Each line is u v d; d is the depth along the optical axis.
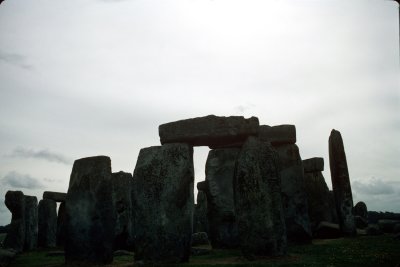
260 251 9.52
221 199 14.39
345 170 16.42
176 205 9.95
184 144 10.39
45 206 20.34
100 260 9.99
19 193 16.92
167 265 9.13
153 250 9.71
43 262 11.15
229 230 13.97
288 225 13.88
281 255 9.55
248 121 10.33
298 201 14.00
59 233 20.38
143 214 10.06
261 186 9.86
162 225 9.80
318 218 18.81
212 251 12.29
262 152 10.21
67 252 10.32
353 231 15.70
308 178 19.64
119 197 14.89
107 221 10.31
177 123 10.48
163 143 10.66
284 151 14.66
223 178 14.66
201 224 22.06
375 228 15.93
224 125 10.19
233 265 8.48
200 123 10.29
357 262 8.25
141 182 10.31
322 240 14.82
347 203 16.03
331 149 17.03
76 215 10.47
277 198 10.00
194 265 8.78
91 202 10.38
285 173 14.41
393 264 7.79
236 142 10.80
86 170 10.73
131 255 12.49
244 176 9.99
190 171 10.26
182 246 9.67
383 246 10.85
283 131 14.68
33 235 18.70
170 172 10.17
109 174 10.73
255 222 9.68
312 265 7.98
